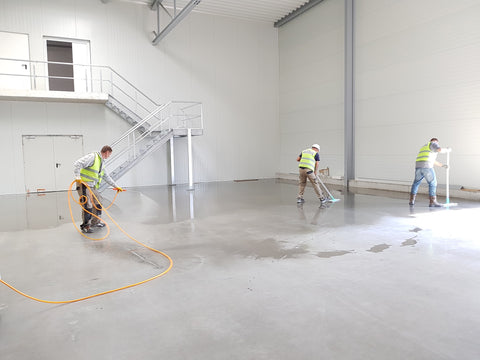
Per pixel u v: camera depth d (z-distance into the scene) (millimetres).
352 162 12898
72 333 2867
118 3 13695
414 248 4973
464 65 9133
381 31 11484
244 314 3117
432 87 9977
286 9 15094
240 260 4621
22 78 12648
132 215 7953
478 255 4605
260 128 16641
